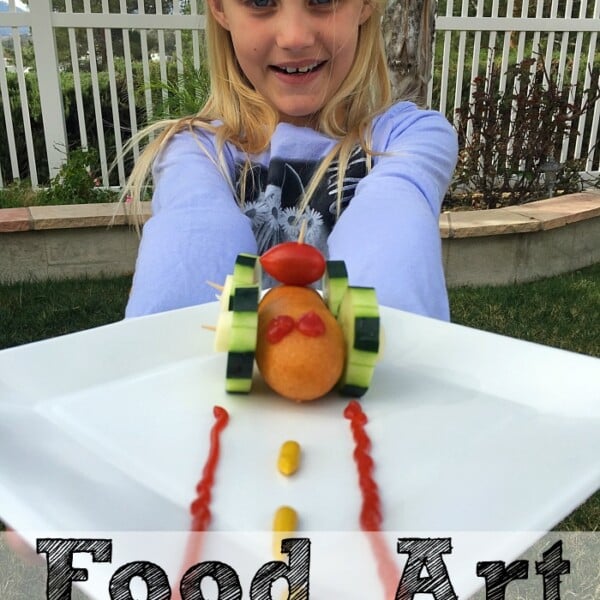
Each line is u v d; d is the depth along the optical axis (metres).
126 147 2.28
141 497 0.73
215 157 1.84
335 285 1.04
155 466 0.80
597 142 6.29
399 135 1.83
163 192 1.62
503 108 5.62
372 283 1.24
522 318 3.85
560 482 0.75
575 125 6.46
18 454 0.77
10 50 6.59
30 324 3.66
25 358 0.99
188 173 1.65
